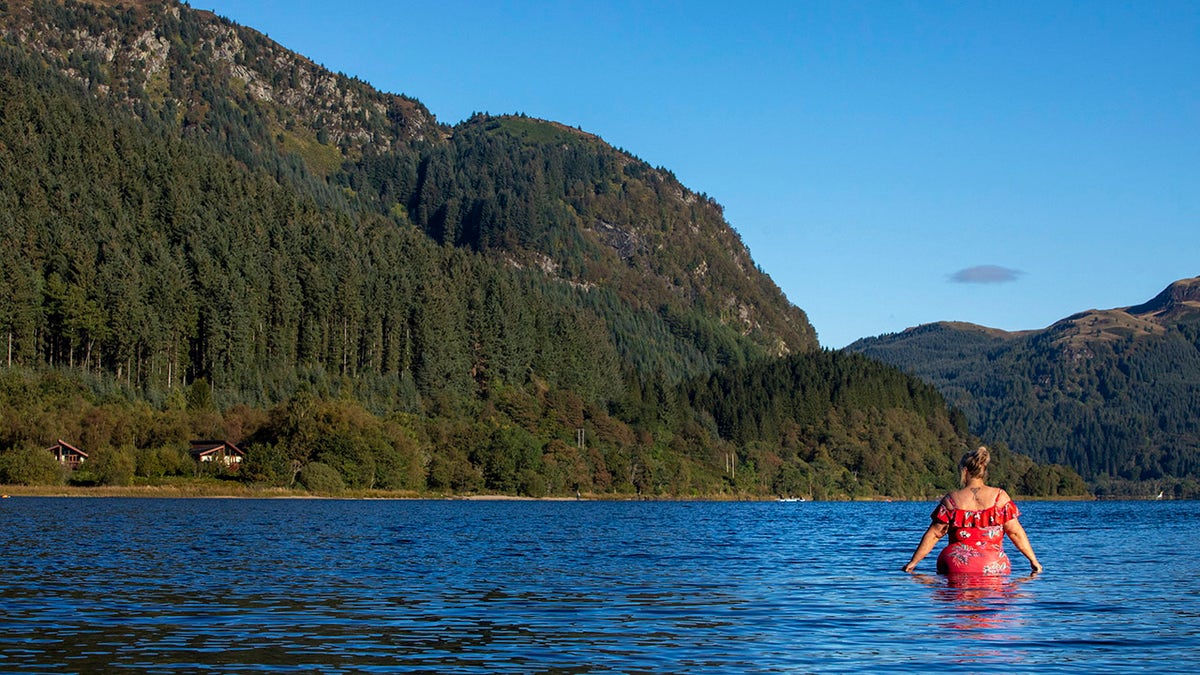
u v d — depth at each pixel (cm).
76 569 4125
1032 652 2319
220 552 5084
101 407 18538
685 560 4953
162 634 2558
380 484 18938
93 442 17525
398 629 2655
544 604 3161
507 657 2284
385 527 8050
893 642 2442
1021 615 2823
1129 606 3098
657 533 7806
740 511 15525
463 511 12769
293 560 4666
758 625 2714
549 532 7681
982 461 3341
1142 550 6184
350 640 2486
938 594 3161
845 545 6375
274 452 17950
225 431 19475
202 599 3209
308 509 11956
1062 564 4884
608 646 2417
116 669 2138
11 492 15250
